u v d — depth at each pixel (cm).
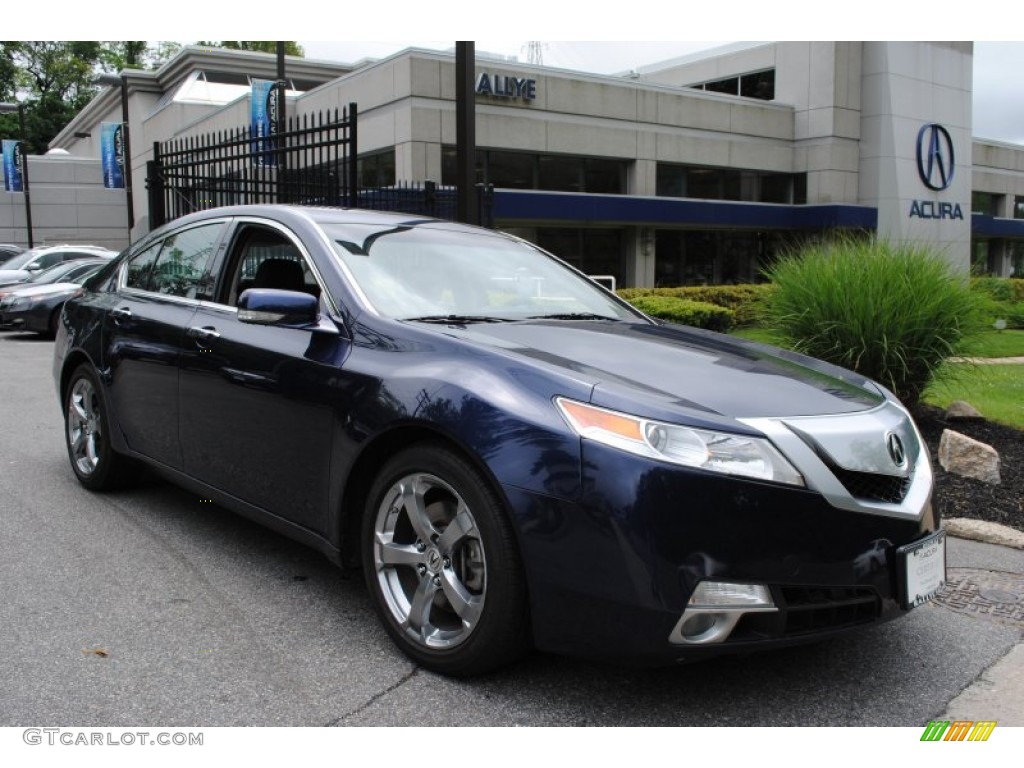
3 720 271
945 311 675
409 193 1362
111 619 347
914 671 317
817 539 263
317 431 340
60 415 798
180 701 285
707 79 3266
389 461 314
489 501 279
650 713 282
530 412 276
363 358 331
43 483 552
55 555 419
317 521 346
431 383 301
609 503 256
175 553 424
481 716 278
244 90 3438
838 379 340
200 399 407
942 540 305
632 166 2533
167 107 3253
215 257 435
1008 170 3978
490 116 2236
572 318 394
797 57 2900
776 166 2862
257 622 346
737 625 260
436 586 302
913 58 2917
